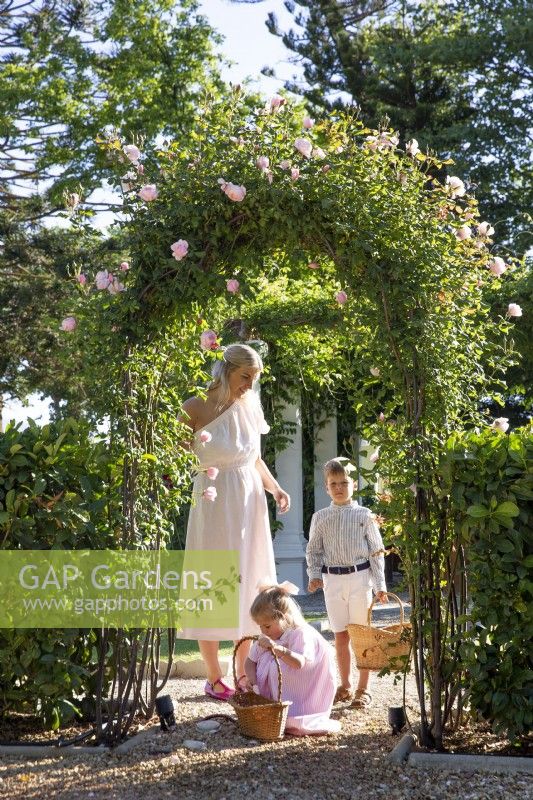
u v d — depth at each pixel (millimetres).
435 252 3992
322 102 19484
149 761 3764
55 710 4117
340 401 11055
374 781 3469
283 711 4062
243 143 4105
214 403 4719
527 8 18797
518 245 17547
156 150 4211
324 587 5020
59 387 20281
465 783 3436
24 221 21125
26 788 3434
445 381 3953
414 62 19188
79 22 19422
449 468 3828
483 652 3783
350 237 3992
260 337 9523
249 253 4133
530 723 3766
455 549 4102
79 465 4266
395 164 4195
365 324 4047
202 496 4648
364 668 4777
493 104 19469
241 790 3371
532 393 10688
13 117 19531
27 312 19922
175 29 19750
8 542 4137
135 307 3914
